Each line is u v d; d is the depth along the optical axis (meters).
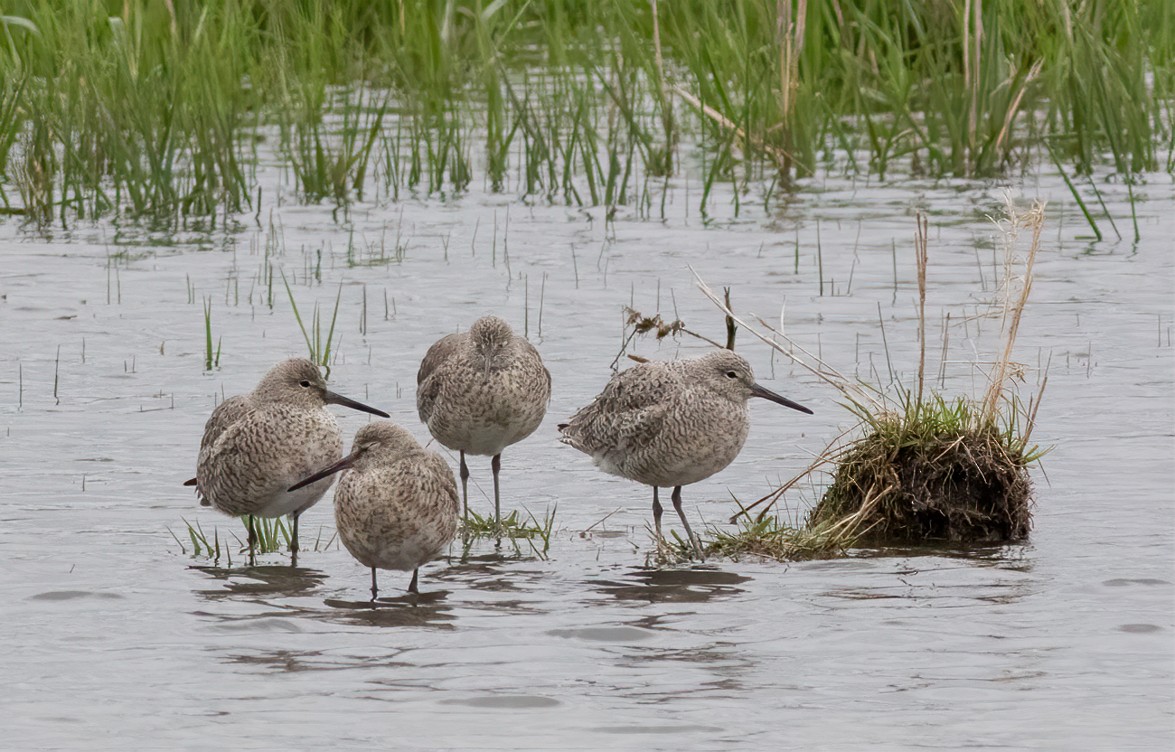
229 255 22.53
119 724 8.91
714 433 12.47
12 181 26.95
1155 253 21.89
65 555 12.05
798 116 27.28
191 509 13.30
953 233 23.27
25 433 15.14
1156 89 27.48
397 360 17.62
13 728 8.86
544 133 28.59
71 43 27.55
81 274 21.45
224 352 17.91
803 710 9.12
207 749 8.56
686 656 10.04
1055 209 24.64
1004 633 10.41
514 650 10.15
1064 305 19.45
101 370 17.27
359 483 11.12
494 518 13.20
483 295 20.28
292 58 31.00
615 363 16.55
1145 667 9.77
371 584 11.61
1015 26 28.95
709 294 14.52
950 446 12.88
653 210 25.11
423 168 28.09
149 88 26.38
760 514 12.98
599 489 14.14
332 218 24.86
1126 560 11.85
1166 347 17.67
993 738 8.71
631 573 11.88
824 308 19.50
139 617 10.77
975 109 27.03
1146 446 14.51
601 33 32.94
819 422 15.58
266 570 11.93
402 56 31.23
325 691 9.43
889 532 12.95
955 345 17.83
